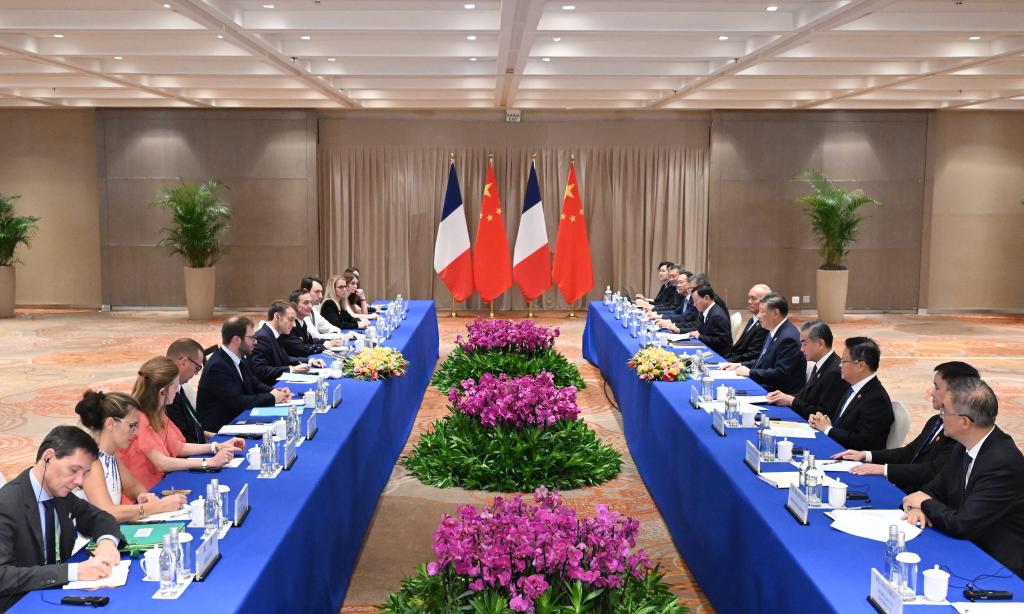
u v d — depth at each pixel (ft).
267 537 10.81
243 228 50.93
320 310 32.48
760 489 12.76
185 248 47.96
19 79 39.73
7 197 51.49
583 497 20.02
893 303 52.85
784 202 51.55
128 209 51.11
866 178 51.67
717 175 51.24
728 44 31.96
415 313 35.47
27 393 30.22
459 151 51.11
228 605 8.98
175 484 12.85
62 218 52.54
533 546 10.46
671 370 20.81
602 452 22.21
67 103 48.14
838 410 16.98
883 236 52.34
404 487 20.61
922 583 9.74
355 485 16.33
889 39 29.04
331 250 51.62
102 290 51.80
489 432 21.52
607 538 10.66
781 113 50.98
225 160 50.55
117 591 9.32
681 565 16.24
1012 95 44.39
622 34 27.96
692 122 51.37
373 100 47.55
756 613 11.81
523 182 51.37
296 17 27.22
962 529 11.03
